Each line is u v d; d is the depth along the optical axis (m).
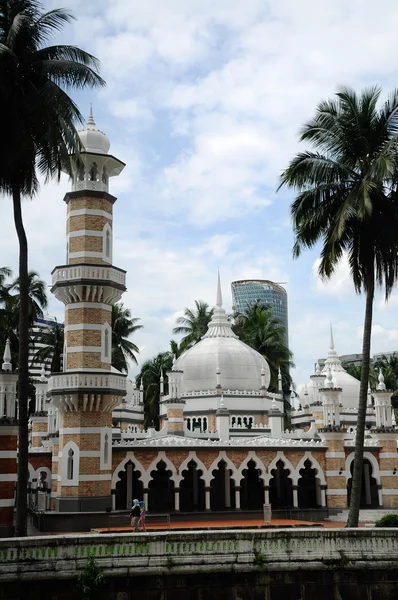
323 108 33.56
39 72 29.30
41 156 30.44
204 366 63.84
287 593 25.22
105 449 42.59
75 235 44.34
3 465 38.53
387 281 34.62
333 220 33.91
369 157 33.66
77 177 45.09
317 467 50.19
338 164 33.12
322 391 51.59
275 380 84.75
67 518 40.22
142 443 45.97
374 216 33.66
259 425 60.78
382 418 52.00
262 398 62.81
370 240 33.75
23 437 28.81
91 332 43.12
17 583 23.08
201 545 24.95
